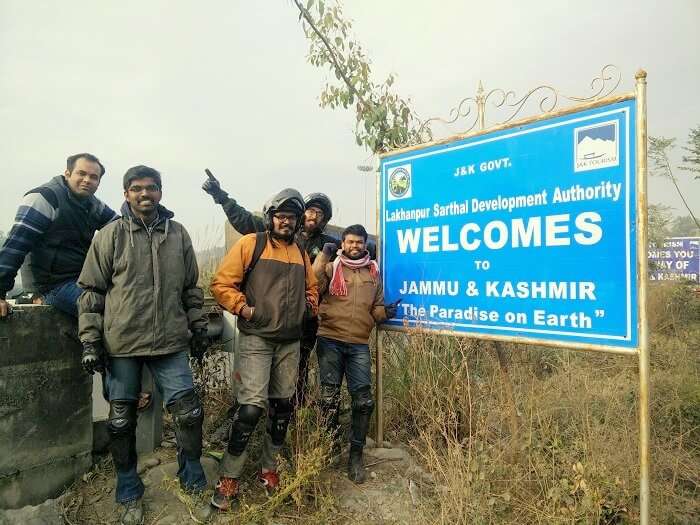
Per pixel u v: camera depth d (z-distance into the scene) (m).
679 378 4.52
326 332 3.25
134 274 2.53
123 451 2.56
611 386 3.81
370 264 3.42
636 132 2.36
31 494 2.63
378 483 3.08
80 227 2.95
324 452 3.04
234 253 2.82
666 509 2.62
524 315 2.82
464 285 3.16
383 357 4.24
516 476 2.80
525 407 3.42
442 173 3.31
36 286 2.84
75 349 2.86
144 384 3.29
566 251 2.63
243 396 2.73
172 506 2.71
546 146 2.74
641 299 2.32
